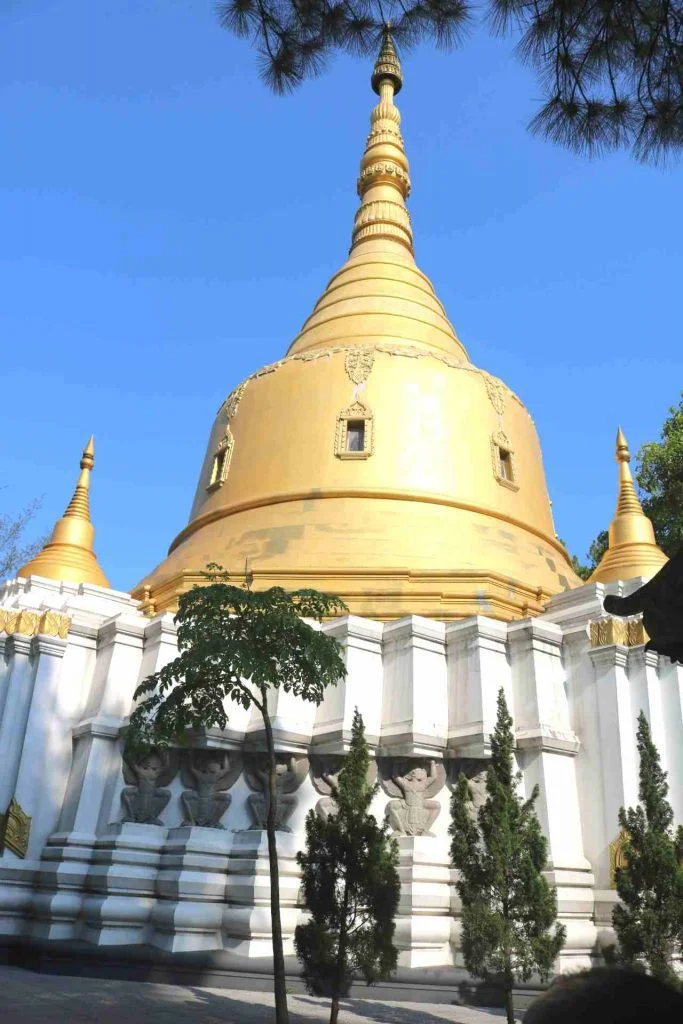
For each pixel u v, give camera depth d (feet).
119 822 59.82
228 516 92.22
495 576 78.02
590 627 65.98
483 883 42.70
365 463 88.84
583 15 27.02
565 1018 6.46
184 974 52.47
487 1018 46.42
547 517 99.09
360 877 40.98
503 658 66.18
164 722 46.24
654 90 28.02
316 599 47.50
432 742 61.77
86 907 56.95
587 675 65.16
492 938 41.16
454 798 45.21
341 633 66.18
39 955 54.75
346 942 40.37
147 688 48.39
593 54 27.78
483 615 73.36
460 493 88.99
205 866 57.21
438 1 27.89
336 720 62.13
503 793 43.75
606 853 59.57
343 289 110.63
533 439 102.47
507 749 44.86
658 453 116.88
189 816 59.98
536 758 61.57
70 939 56.90
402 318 104.83
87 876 58.18
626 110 28.60
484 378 98.27
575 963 54.44
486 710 62.34
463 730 62.39
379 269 111.34
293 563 80.02
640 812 44.11
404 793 61.11
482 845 46.68
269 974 51.93
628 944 41.63
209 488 97.45
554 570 88.94
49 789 63.21
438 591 76.02
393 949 40.81
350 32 29.17
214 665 45.11
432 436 90.89
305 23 28.89
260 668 43.75
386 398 91.86
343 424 90.94
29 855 60.85
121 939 55.77
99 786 61.67
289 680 47.44
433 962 55.06
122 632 66.74
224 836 59.00
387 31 29.09
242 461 94.32
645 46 27.30
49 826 62.34
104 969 53.31
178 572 83.41
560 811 60.29
